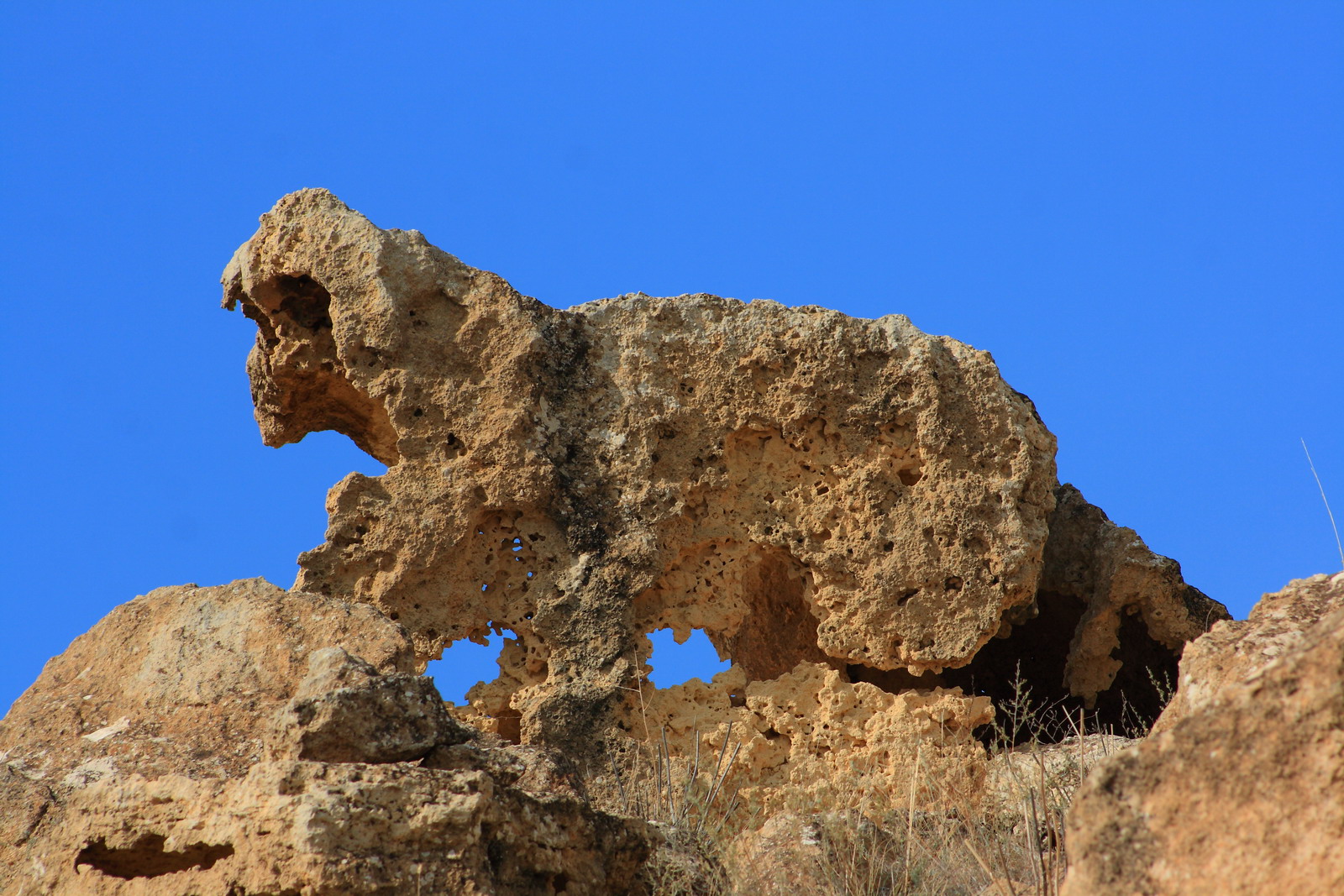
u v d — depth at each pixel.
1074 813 15.54
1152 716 44.31
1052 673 46.69
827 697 36.28
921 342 38.56
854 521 37.53
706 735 35.12
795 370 38.00
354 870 18.34
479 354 36.62
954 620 36.88
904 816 30.17
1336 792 14.02
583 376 37.47
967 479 37.78
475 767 21.84
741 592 37.41
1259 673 14.94
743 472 37.97
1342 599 20.06
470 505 35.56
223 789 20.41
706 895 23.00
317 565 35.22
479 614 35.56
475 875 19.00
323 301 38.00
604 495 36.50
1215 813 14.61
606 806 32.41
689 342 38.06
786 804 32.62
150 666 26.70
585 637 35.38
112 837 21.22
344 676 21.80
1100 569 44.25
